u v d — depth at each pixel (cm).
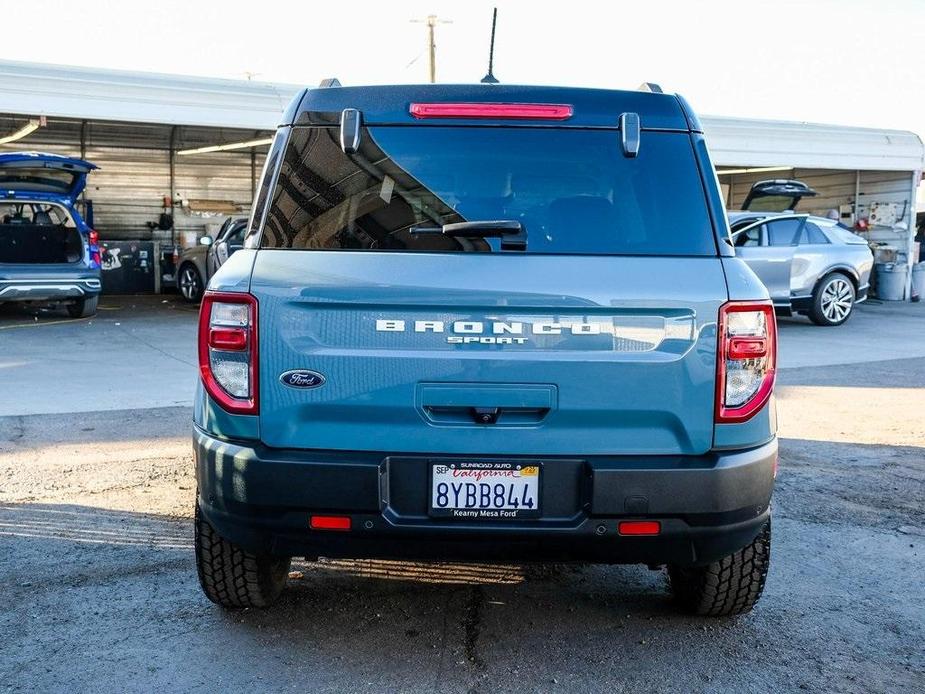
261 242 275
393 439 265
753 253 1320
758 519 277
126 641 309
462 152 279
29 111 1305
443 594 356
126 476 520
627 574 382
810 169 2295
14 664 291
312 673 288
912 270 1967
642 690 279
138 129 2055
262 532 273
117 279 2005
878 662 302
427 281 262
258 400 267
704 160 281
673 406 264
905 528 445
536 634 319
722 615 332
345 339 264
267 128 1492
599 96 284
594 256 268
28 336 1157
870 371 952
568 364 262
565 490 265
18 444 593
